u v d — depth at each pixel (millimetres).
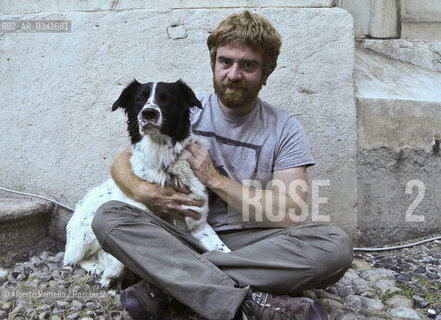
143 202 2229
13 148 3260
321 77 2988
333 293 2396
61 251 3049
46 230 3182
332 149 3018
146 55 3086
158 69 3084
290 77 2998
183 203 2213
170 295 2025
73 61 3139
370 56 3611
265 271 1985
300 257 1972
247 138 2340
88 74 3131
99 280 2441
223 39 2170
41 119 3203
